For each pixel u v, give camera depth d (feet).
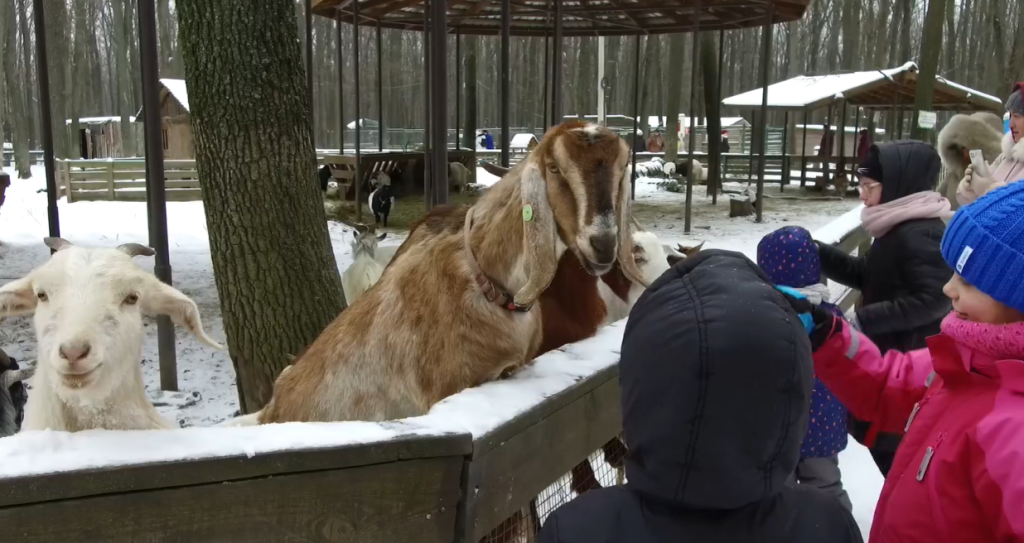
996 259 5.70
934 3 51.44
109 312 8.43
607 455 10.72
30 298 8.99
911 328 11.26
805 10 48.75
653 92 153.48
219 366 23.58
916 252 11.16
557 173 9.58
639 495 5.17
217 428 5.83
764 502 5.08
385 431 6.02
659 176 86.79
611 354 9.68
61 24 112.06
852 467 15.12
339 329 11.68
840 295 20.18
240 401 19.52
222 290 18.76
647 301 5.28
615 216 9.57
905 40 107.86
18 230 48.14
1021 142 14.61
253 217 18.04
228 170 17.93
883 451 11.41
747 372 4.65
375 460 5.84
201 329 9.50
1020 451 5.33
